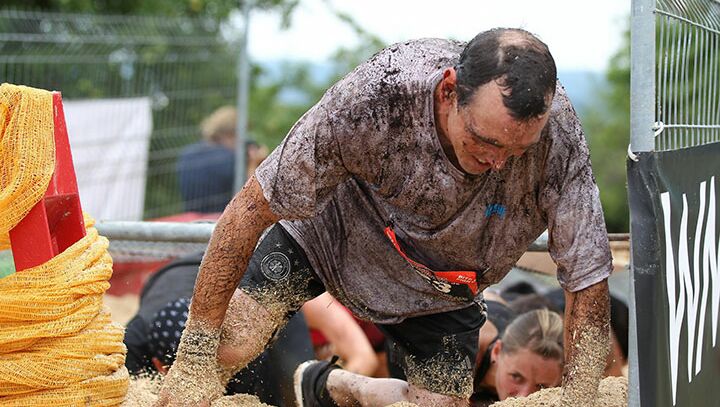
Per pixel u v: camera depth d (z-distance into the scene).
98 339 5.54
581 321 5.23
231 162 15.98
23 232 5.37
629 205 4.70
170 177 15.92
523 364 7.64
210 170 15.81
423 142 4.97
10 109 5.30
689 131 5.61
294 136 5.03
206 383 5.52
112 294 13.48
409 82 4.89
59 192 5.50
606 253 5.12
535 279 10.84
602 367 5.30
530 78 4.43
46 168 5.34
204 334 5.46
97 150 14.80
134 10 23.48
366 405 6.88
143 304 7.95
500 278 5.69
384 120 4.94
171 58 15.97
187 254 9.12
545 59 4.50
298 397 7.20
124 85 15.48
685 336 5.20
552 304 9.06
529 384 7.66
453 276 5.59
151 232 7.56
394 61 4.94
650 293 4.64
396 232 5.55
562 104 5.00
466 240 5.37
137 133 15.27
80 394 5.41
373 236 5.74
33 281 5.29
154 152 15.74
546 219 5.29
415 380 6.57
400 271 5.86
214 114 16.19
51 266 5.36
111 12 23.30
